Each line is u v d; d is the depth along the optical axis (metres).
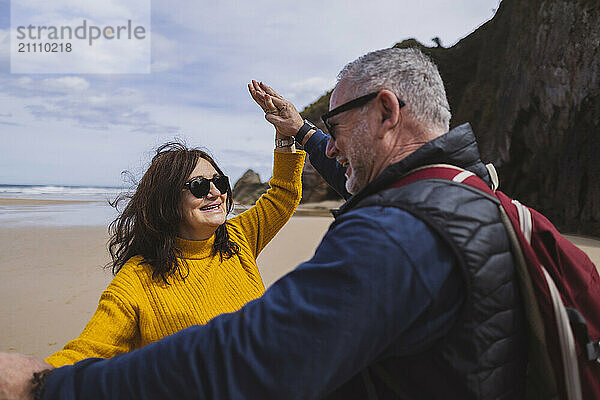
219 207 1.65
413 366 0.84
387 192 0.86
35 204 28.53
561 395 0.83
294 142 2.10
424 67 0.99
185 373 0.71
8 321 4.32
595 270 0.93
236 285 1.72
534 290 0.84
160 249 1.57
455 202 0.82
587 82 11.30
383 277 0.72
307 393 0.69
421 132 0.98
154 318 1.51
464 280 0.78
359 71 1.01
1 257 7.71
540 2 13.12
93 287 5.58
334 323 0.70
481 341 0.79
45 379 0.75
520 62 13.61
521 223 0.88
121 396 0.71
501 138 14.07
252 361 0.70
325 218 16.91
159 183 1.58
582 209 11.48
